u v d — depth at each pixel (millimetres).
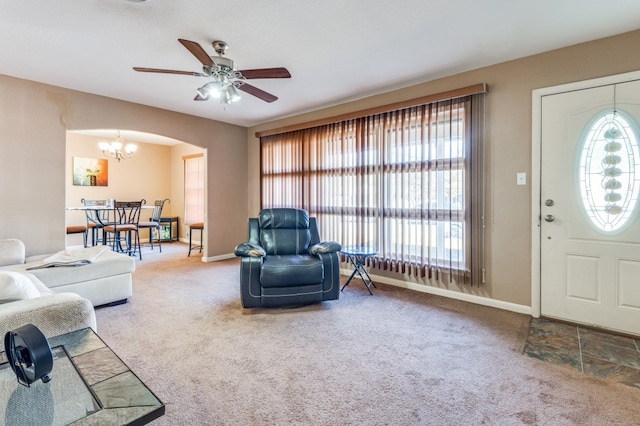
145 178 7402
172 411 1569
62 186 3617
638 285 2414
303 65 3045
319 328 2570
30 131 3398
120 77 3314
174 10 2150
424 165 3430
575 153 2637
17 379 1139
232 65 2486
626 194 2445
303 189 4625
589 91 2568
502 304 3025
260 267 2926
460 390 1743
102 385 1122
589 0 2045
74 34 2463
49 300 1490
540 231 2809
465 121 3137
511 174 2938
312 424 1485
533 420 1507
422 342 2324
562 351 2191
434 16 2236
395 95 3699
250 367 1980
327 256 3102
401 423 1490
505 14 2205
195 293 3479
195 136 4930
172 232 7605
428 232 3396
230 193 5449
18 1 2041
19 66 3051
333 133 4262
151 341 2324
